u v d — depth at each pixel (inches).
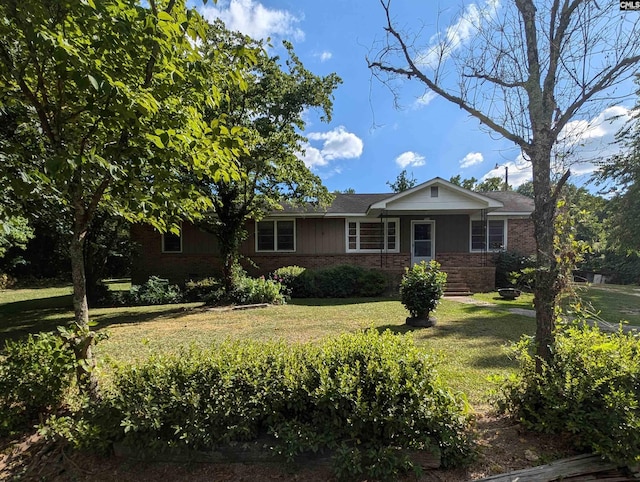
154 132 102.1
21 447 110.7
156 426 95.3
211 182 394.3
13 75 104.7
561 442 104.4
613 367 103.2
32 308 444.8
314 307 401.1
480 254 565.3
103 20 86.4
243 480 92.7
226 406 98.0
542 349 115.3
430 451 91.0
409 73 132.0
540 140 115.0
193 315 361.4
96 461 102.3
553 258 114.5
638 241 505.7
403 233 601.6
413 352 110.2
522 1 117.0
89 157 93.9
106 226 493.4
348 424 94.0
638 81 180.4
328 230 597.9
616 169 519.5
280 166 401.4
